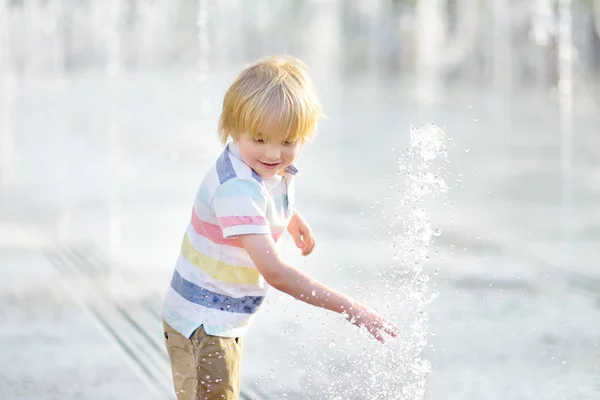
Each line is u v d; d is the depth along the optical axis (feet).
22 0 99.66
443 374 16.35
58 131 57.98
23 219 31.53
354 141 53.06
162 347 18.20
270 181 13.19
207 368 12.75
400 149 49.44
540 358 17.22
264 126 12.52
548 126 60.29
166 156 47.65
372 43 107.86
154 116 64.59
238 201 12.59
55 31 102.06
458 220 30.71
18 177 41.01
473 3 98.73
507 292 21.67
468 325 19.16
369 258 24.91
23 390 15.55
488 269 23.91
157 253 26.55
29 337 18.58
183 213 32.86
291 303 20.51
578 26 89.25
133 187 38.42
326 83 96.43
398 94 85.25
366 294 21.07
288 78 12.89
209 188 12.98
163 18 107.34
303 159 46.26
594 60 89.25
